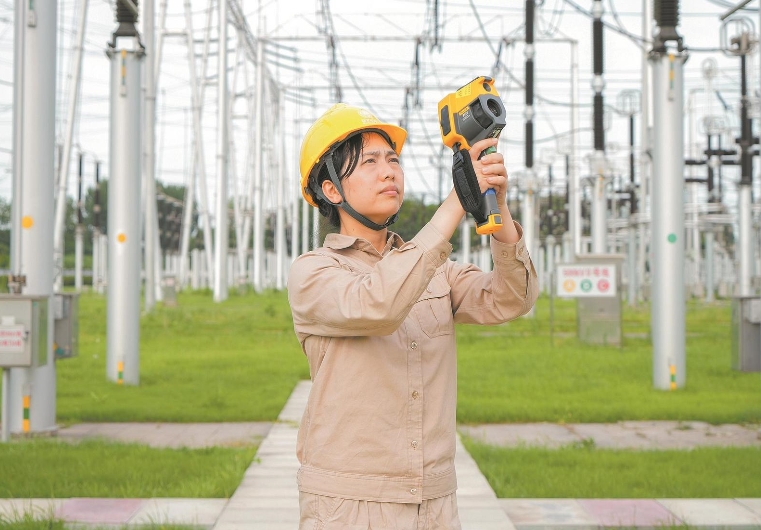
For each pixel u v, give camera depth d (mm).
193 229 94188
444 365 2598
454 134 2469
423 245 2359
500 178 2424
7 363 8414
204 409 10617
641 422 10367
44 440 8641
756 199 43125
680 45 12516
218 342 20500
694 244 50500
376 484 2469
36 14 9000
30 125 9008
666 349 12523
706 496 6570
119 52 12609
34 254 9000
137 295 12883
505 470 7297
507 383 12977
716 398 11648
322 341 2555
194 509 6094
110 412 10367
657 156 12547
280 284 56250
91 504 6215
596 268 18500
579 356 16625
